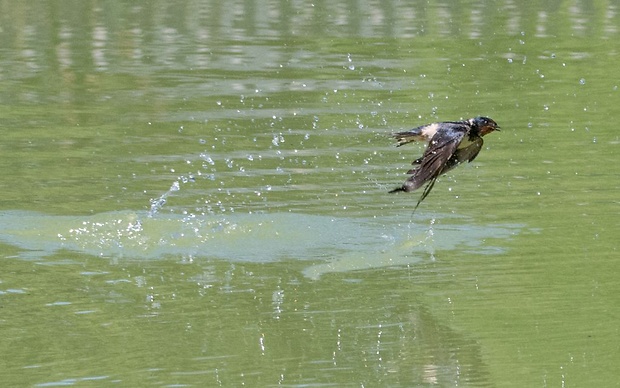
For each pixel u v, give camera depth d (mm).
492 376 9609
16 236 13430
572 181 15562
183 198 14789
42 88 21188
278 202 14680
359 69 22703
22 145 17375
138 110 19578
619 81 21641
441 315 11039
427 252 12922
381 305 11328
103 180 15539
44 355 10055
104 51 24375
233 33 26266
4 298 11531
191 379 9523
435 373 9664
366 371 9672
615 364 9828
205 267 12562
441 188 15352
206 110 19500
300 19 27984
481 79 21938
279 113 19344
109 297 11594
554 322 10781
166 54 24031
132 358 9938
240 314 11086
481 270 12336
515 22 27469
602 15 28266
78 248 13102
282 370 9680
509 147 17375
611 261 12484
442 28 26797
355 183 15555
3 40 25484
